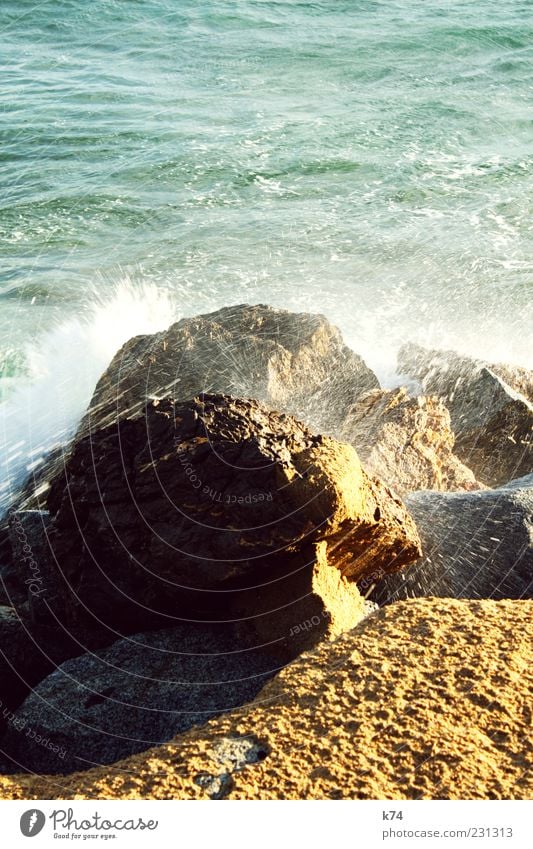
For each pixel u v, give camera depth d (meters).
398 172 13.53
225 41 19.95
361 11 22.81
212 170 13.48
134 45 19.61
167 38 20.06
